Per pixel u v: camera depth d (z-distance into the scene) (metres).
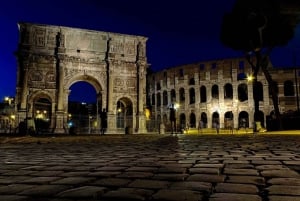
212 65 74.50
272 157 7.96
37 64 52.19
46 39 53.16
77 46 54.72
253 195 3.81
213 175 5.34
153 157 8.64
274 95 34.19
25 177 5.50
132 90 57.78
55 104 52.12
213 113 74.06
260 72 69.00
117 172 5.88
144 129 56.62
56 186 4.60
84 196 3.88
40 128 49.69
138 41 59.22
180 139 20.66
